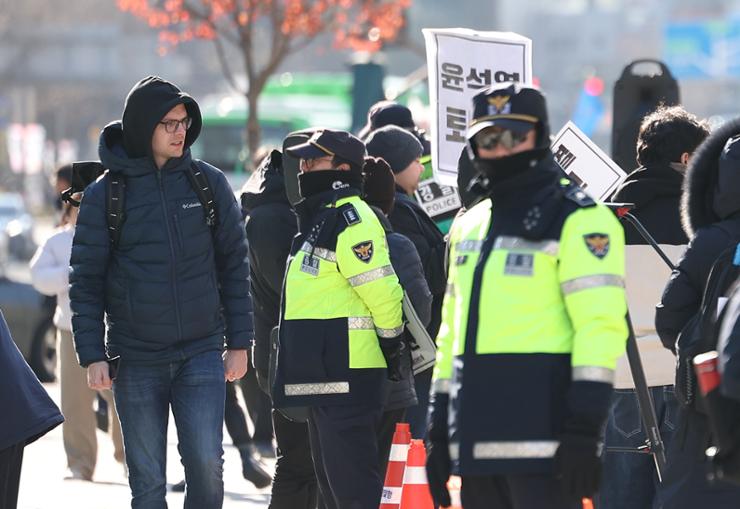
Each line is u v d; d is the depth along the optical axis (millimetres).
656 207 15117
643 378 13727
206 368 14242
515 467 10656
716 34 178500
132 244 14117
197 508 14203
